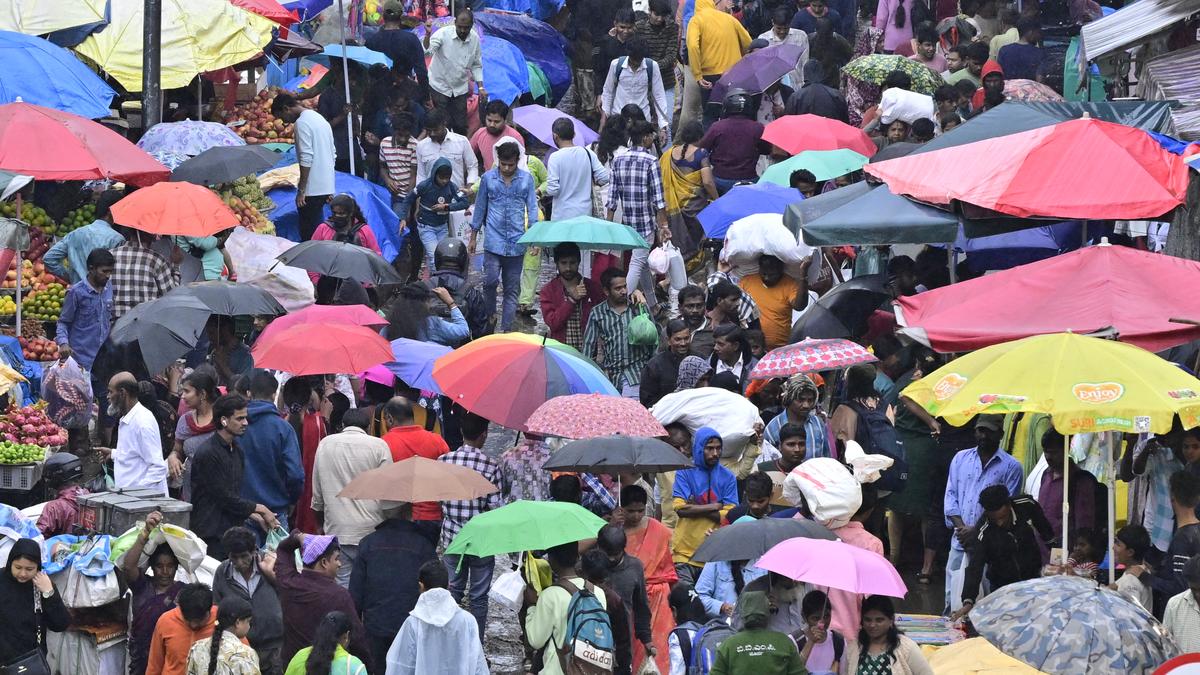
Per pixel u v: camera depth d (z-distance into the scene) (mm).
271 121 70125
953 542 42938
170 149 60719
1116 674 32094
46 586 35656
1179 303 40031
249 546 36281
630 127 63594
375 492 38500
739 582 39719
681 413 44750
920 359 48594
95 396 49562
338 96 70062
